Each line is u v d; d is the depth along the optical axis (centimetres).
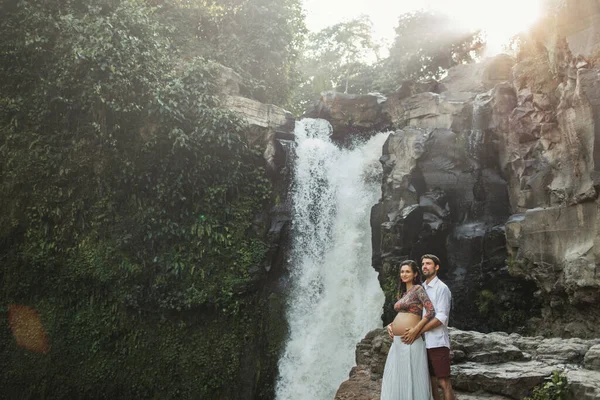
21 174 1780
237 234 2050
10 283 1742
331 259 2269
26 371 1731
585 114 1407
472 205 1998
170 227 1925
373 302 2083
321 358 2061
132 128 1898
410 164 2069
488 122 2022
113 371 1831
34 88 1831
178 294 1908
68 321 1800
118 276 1852
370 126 2659
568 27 1483
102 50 1778
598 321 1439
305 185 2284
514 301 1783
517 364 925
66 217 1834
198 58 2105
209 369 1925
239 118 2075
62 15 1873
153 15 2269
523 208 1806
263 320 2067
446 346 697
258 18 2591
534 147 1809
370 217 2225
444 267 1980
